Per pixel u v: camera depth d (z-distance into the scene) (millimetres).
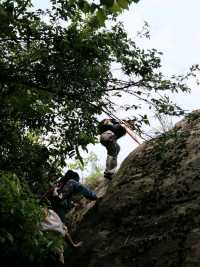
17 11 8352
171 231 6762
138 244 7023
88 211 8625
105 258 7285
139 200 7758
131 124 8391
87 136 9492
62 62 8336
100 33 8516
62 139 9859
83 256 7676
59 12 8516
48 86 8500
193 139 8117
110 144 9289
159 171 8008
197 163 7512
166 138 8156
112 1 4812
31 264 7078
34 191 10430
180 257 6316
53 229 7324
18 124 10219
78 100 8812
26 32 8359
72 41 8188
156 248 6734
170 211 7082
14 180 7078
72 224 9117
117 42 8398
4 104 9141
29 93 8688
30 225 6723
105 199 8422
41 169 10422
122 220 7691
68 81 8453
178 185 7391
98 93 8461
